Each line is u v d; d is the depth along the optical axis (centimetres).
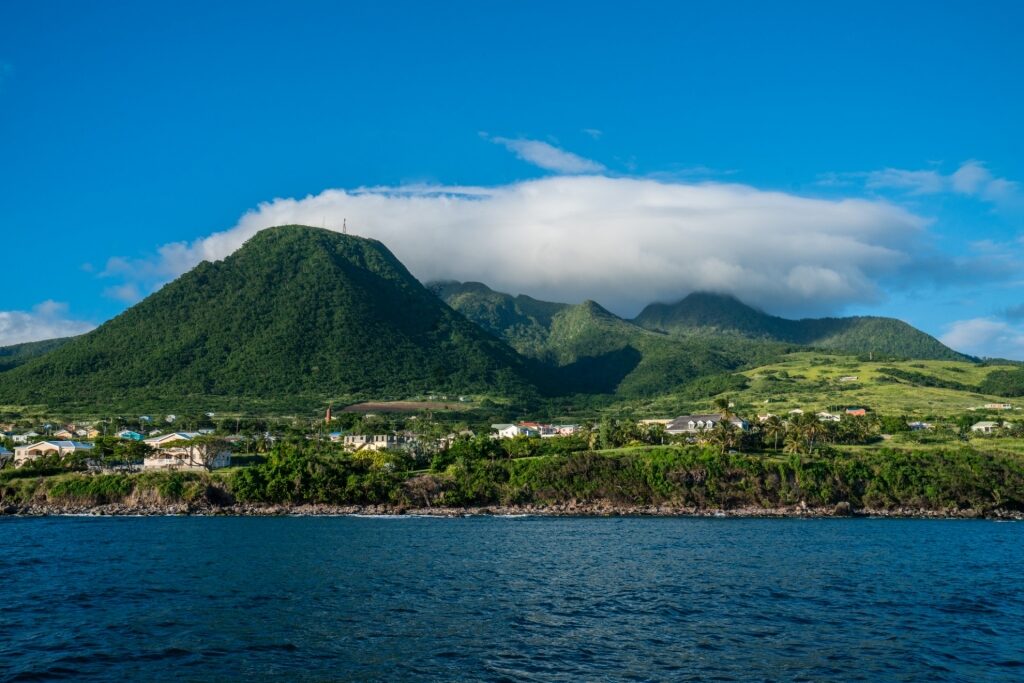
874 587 8494
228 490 18475
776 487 19538
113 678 5062
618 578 8831
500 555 10656
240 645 5825
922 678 5297
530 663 5459
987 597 8056
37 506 17925
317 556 10344
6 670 5194
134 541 11888
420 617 6781
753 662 5566
